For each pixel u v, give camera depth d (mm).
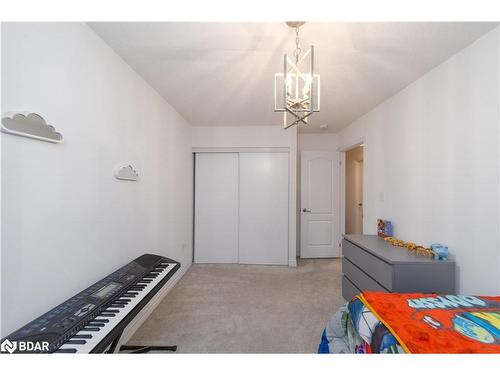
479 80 1515
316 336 1865
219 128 3713
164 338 1837
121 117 1743
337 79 2109
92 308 1042
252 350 1702
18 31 968
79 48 1309
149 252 2195
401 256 1791
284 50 1669
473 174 1559
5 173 911
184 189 3332
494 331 903
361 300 1200
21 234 970
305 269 3506
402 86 2246
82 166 1328
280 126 3674
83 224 1329
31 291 1008
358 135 3303
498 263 1408
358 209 4770
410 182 2182
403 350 830
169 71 1963
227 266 3646
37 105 1052
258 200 3756
